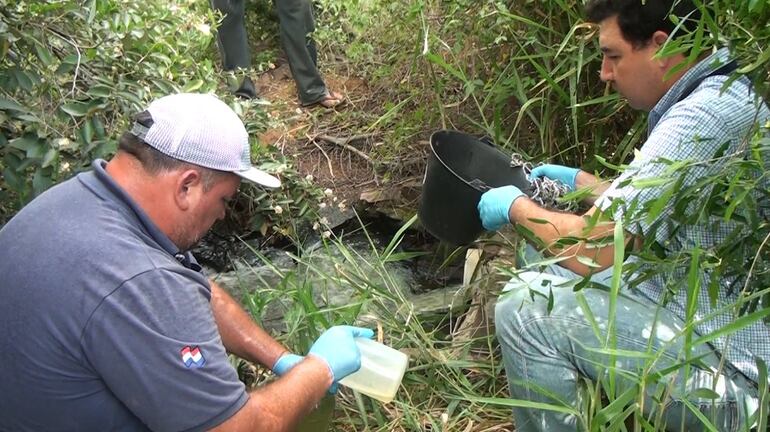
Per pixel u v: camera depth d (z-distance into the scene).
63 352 1.16
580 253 1.54
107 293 1.15
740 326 1.21
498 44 2.67
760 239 1.30
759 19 1.21
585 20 2.29
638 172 1.38
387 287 2.47
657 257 1.38
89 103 1.86
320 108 3.66
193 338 1.21
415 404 2.07
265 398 1.37
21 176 1.80
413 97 3.16
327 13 4.20
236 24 3.49
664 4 1.49
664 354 1.52
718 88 1.48
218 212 1.36
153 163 1.25
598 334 1.41
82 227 1.20
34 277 1.17
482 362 2.15
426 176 2.01
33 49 1.85
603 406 1.69
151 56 2.17
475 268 2.45
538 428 1.69
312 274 2.79
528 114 2.73
